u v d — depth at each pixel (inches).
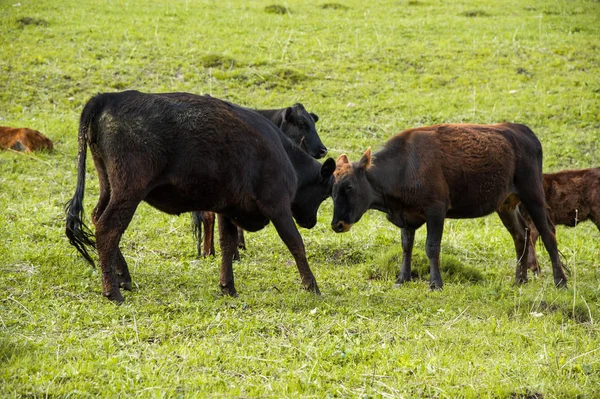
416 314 394.6
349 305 407.2
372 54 1091.9
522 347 352.5
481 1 1423.5
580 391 303.9
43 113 866.1
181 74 992.2
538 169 518.3
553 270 501.7
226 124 399.2
